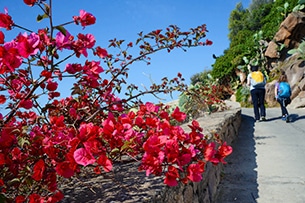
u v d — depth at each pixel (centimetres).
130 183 202
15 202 171
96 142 158
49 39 179
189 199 239
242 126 786
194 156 206
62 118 212
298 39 1747
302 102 1158
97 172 192
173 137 192
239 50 2381
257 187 360
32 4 172
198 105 615
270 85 1395
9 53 155
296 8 1788
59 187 210
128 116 213
